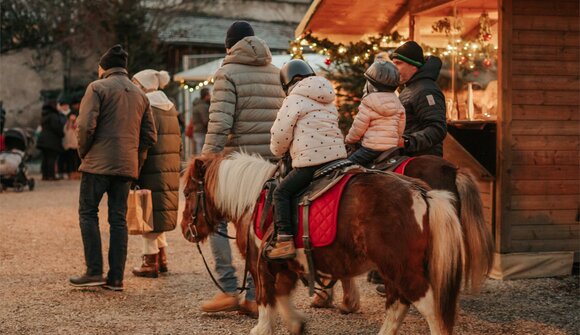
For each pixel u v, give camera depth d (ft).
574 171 25.52
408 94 21.36
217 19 103.35
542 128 25.21
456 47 28.76
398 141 18.89
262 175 17.38
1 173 51.62
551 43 25.14
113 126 22.77
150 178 24.50
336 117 16.61
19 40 89.45
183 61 87.15
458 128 27.25
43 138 61.67
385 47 33.42
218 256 20.26
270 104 20.67
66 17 86.33
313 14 32.35
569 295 22.95
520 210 25.18
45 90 92.89
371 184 15.34
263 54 20.59
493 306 21.59
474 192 17.92
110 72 23.45
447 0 27.76
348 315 20.58
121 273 23.24
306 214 15.67
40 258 28.66
